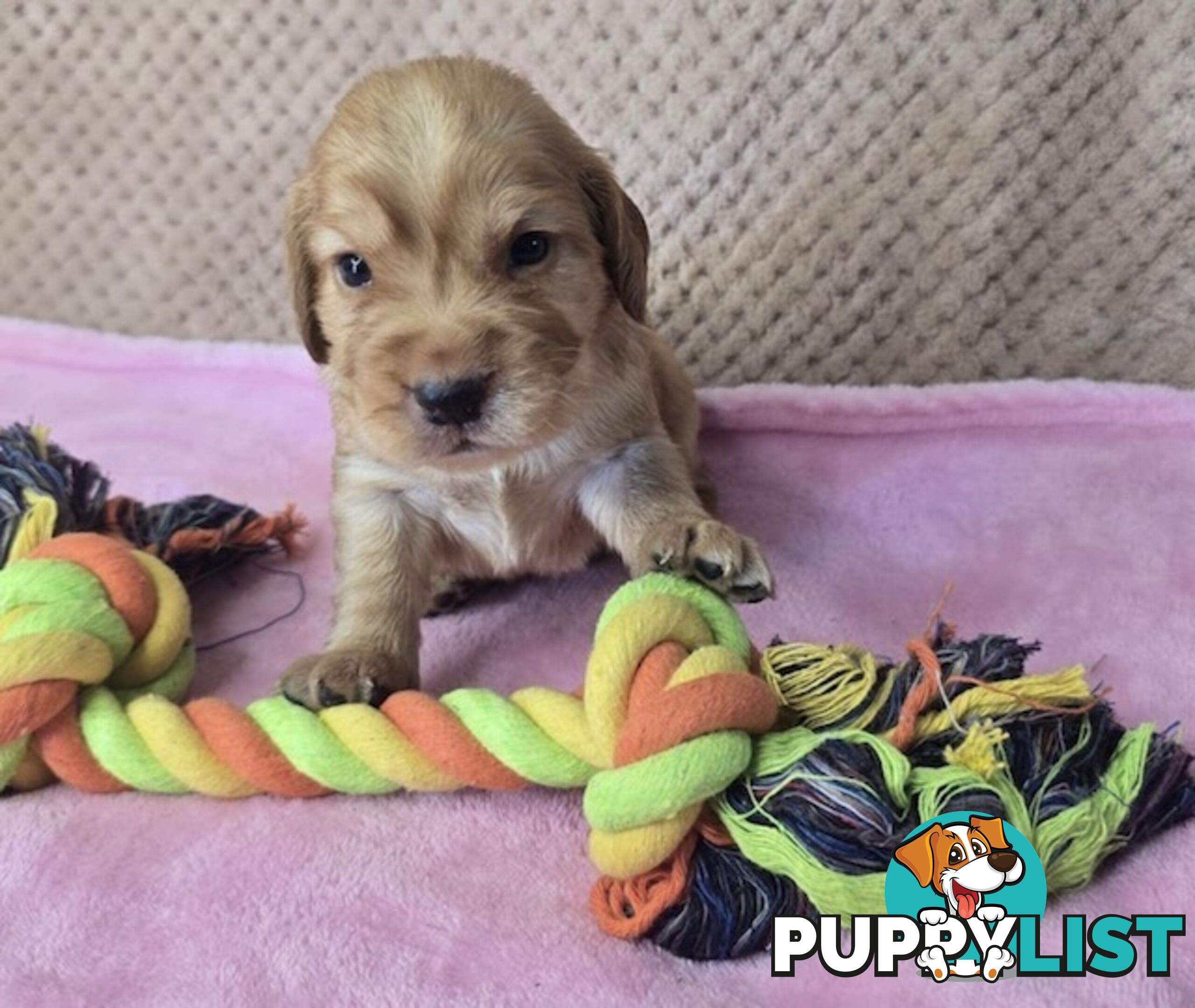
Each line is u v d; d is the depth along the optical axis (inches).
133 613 10.8
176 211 19.1
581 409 11.1
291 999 8.0
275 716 10.0
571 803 9.8
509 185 10.3
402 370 9.9
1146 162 14.2
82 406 17.8
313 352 11.8
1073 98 14.3
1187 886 8.3
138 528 13.1
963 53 14.6
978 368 15.5
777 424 15.0
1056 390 14.3
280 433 16.9
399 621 11.6
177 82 18.4
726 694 8.1
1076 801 8.2
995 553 12.7
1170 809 8.7
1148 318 14.8
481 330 9.9
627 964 8.1
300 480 15.7
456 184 10.2
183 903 8.9
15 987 8.3
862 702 8.7
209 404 17.7
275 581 13.7
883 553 12.9
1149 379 15.0
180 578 13.1
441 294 10.2
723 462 14.8
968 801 7.9
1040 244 14.9
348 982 8.1
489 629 12.7
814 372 16.2
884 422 14.6
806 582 12.6
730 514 13.9
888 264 15.4
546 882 9.0
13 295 20.3
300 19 17.6
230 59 18.1
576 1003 7.8
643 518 11.5
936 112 14.8
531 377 10.0
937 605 12.0
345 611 11.6
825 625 12.0
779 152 15.7
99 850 9.4
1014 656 8.8
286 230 11.5
